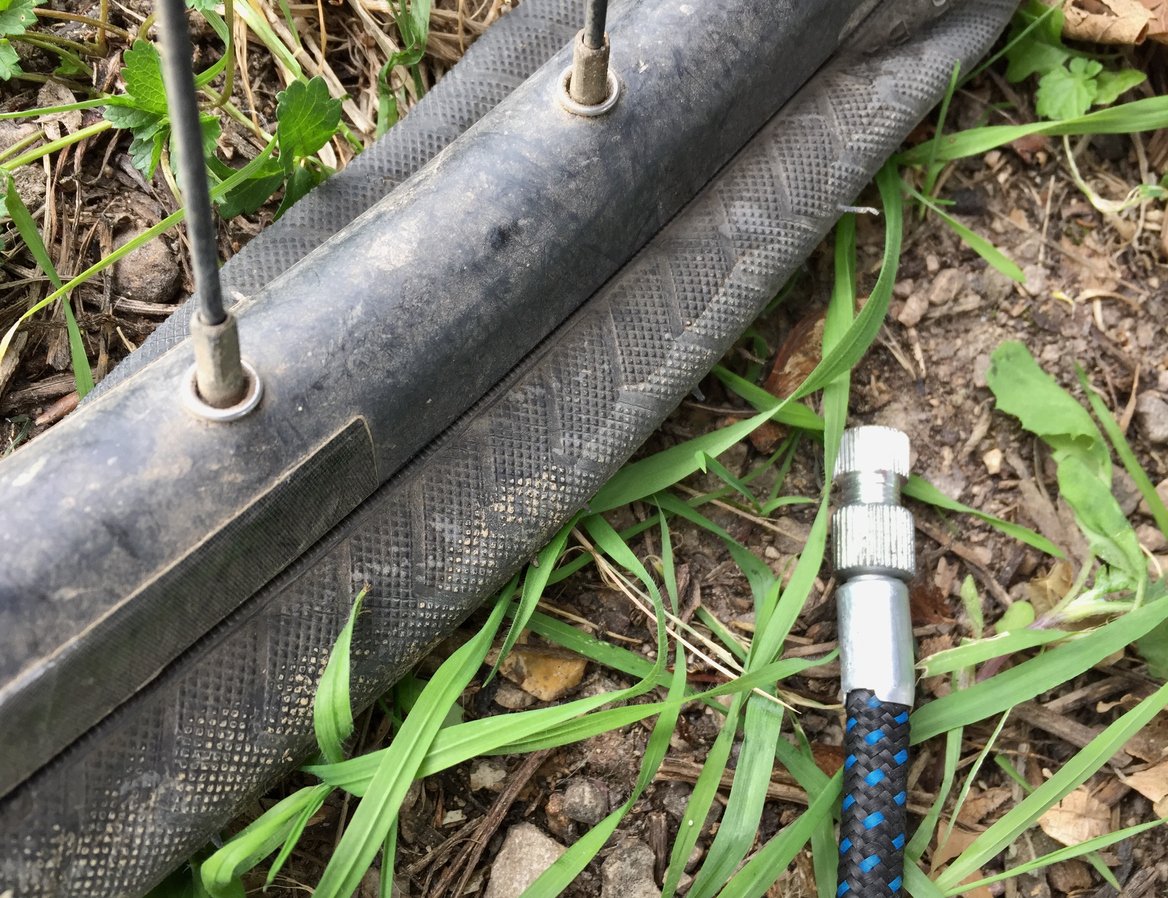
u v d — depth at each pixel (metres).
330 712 0.14
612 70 0.16
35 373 0.17
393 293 0.14
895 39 0.19
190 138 0.10
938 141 0.19
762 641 0.16
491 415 0.16
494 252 0.15
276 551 0.14
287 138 0.16
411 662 0.15
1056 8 0.20
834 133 0.18
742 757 0.16
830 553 0.18
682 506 0.17
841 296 0.18
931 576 0.18
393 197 0.15
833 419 0.17
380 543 0.15
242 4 0.18
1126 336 0.19
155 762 0.13
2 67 0.16
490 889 0.16
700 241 0.17
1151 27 0.19
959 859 0.16
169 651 0.13
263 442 0.13
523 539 0.15
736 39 0.16
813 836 0.16
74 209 0.17
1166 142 0.20
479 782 0.16
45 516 0.13
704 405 0.18
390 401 0.14
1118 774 0.17
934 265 0.19
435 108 0.18
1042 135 0.20
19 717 0.12
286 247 0.16
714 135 0.17
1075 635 0.17
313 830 0.15
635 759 0.16
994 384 0.18
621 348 0.16
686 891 0.16
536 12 0.18
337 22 0.19
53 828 0.13
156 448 0.13
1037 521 0.18
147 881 0.13
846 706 0.16
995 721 0.17
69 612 0.12
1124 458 0.18
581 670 0.17
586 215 0.15
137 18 0.18
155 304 0.17
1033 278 0.19
